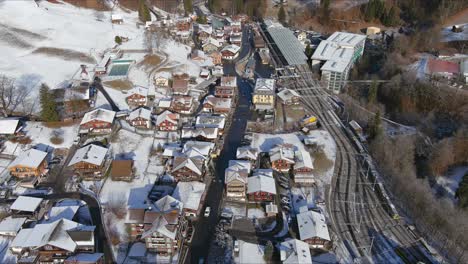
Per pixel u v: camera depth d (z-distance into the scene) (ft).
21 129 325.21
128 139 325.62
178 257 228.43
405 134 336.90
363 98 398.01
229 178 268.41
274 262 226.99
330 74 411.75
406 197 271.69
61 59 431.43
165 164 301.43
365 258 231.09
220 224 251.60
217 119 341.41
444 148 302.45
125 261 225.56
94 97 376.89
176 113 359.66
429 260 230.27
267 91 376.48
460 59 426.10
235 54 486.38
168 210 233.96
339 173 298.56
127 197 270.26
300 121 359.87
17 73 390.42
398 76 393.09
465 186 265.34
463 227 244.01
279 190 280.51
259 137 336.49
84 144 318.04
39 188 276.82
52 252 223.30
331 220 256.73
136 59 444.96
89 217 254.27
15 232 239.30
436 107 362.33
